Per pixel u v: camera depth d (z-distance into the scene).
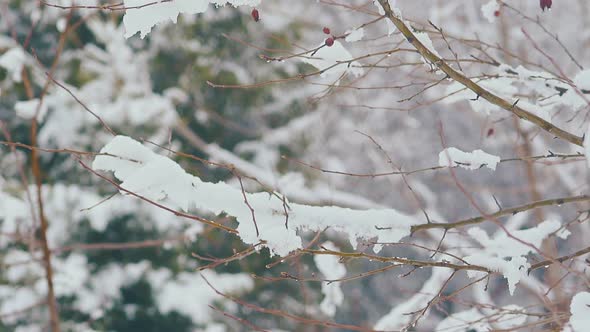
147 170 2.94
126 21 2.72
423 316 3.56
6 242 8.68
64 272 7.93
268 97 11.16
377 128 13.05
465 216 13.65
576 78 3.10
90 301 9.60
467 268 3.06
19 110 5.00
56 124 9.73
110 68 10.16
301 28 10.91
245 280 10.54
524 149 6.82
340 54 3.24
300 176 8.35
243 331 10.70
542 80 3.38
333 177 11.13
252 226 2.97
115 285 9.88
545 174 8.81
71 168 9.98
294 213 3.06
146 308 10.12
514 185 13.16
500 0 3.62
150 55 10.84
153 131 9.78
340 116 11.38
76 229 9.79
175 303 9.99
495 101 2.93
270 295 10.91
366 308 13.77
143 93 10.12
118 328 10.09
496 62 3.41
